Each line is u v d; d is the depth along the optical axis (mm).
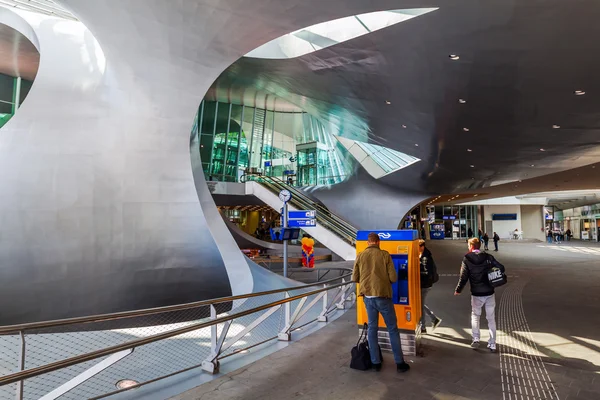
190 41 8547
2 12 12156
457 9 6516
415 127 15586
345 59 10211
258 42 8375
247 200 33062
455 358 5473
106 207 9930
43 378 4516
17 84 24719
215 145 34625
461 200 45281
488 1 6133
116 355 3807
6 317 9391
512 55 7965
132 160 10148
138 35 8570
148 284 10102
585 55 7613
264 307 5625
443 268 19453
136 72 9594
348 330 6891
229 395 4109
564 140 14383
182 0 7254
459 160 20469
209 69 9500
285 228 11773
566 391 4332
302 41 10906
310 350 5707
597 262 21375
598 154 16672
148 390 4219
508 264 20453
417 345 5723
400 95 11953
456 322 7809
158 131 10273
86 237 9766
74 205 9789
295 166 37562
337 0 6418
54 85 10406
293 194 29922
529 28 6773
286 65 12367
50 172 9828
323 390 4281
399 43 8422
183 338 6258
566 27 6590
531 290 12008
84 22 8719
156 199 10250
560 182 28000
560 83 9133
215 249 10500
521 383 4555
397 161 26266
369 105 14055
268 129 37562
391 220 31547
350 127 20156
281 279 11102
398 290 5699
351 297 9930
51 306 9594
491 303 5871
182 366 4992
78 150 10008
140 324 9812
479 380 4641
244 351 5660
